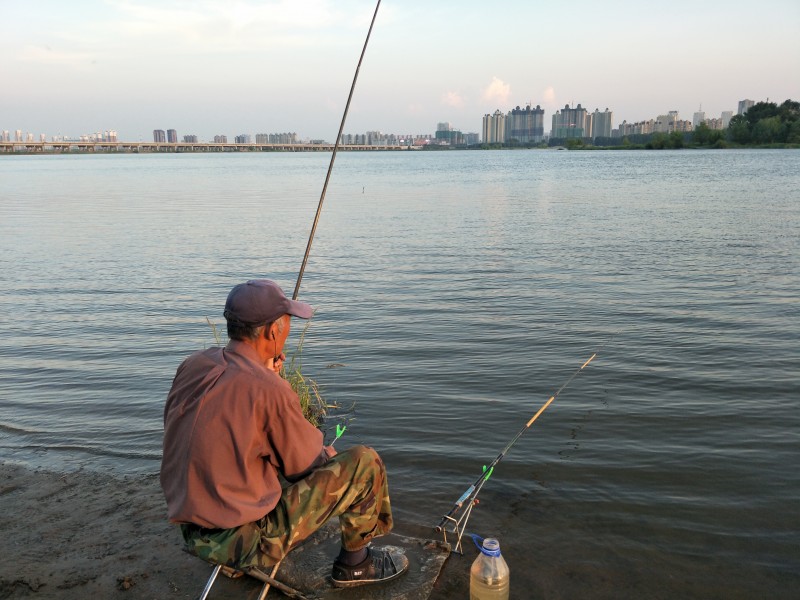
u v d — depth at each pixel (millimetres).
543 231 15703
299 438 2514
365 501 2812
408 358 6641
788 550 3381
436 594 2994
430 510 3793
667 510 3764
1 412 5453
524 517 3701
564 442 4664
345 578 2955
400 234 15688
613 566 3254
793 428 4824
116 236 16234
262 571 2756
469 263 11766
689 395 5488
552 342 7055
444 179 41531
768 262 11188
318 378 6105
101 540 3443
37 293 10078
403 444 4684
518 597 3025
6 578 3135
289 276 11039
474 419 5098
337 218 19422
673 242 13562
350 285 10156
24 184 40188
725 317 7852
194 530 2586
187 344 7402
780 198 23234
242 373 2455
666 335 7199
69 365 6695
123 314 8773
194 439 2426
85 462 4461
